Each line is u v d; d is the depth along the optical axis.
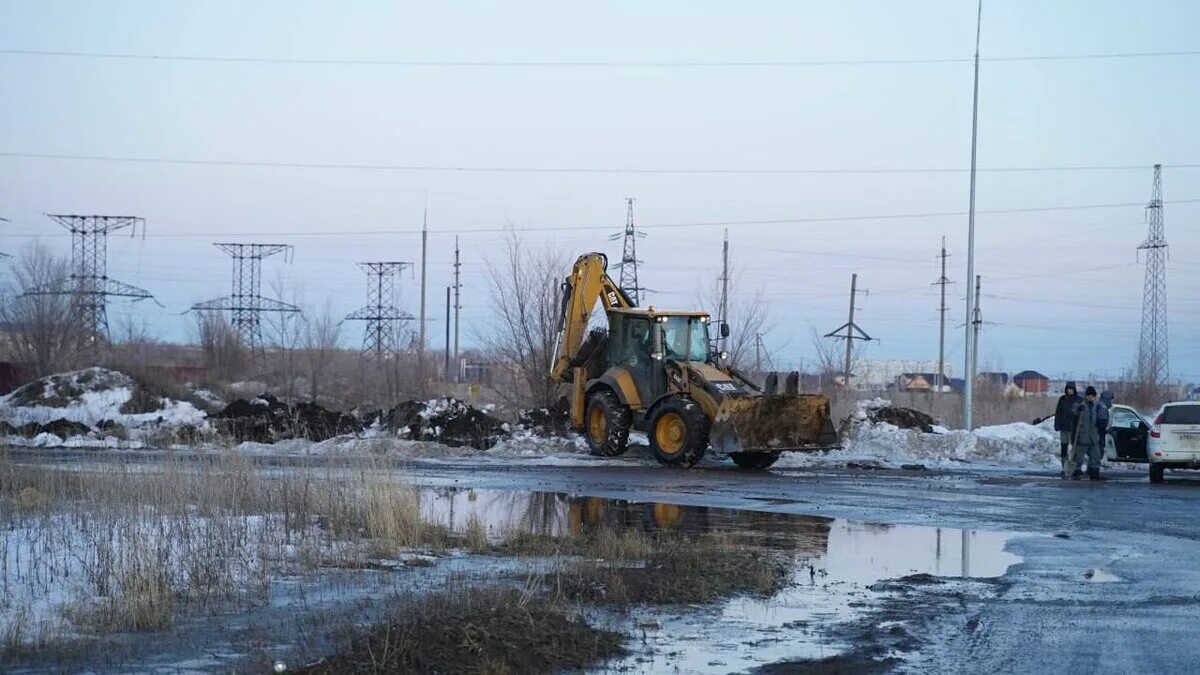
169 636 9.12
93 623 9.48
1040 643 9.12
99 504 14.66
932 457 29.97
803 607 10.55
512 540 14.02
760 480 23.30
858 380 82.94
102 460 18.44
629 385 27.36
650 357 26.97
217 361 53.19
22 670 8.08
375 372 49.94
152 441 30.11
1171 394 55.53
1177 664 8.45
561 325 29.16
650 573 11.82
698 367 26.25
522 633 8.73
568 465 26.67
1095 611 10.43
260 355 55.22
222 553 12.45
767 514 17.88
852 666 8.38
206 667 8.15
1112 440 27.77
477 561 12.82
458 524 15.97
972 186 33.78
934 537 15.46
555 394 37.03
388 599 10.37
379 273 66.31
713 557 12.84
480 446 30.92
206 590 10.81
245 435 32.25
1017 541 15.11
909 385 81.50
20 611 9.72
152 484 15.29
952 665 8.41
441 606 9.59
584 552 13.34
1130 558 13.70
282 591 10.98
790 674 8.16
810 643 9.10
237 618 9.81
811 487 22.05
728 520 17.05
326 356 49.50
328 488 15.88
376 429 32.97
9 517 14.70
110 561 11.28
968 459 29.91
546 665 8.29
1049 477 25.62
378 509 14.65
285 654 8.45
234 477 15.88
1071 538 15.48
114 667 8.16
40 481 16.92
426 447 29.75
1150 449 24.28
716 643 9.09
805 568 12.74
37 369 49.34
